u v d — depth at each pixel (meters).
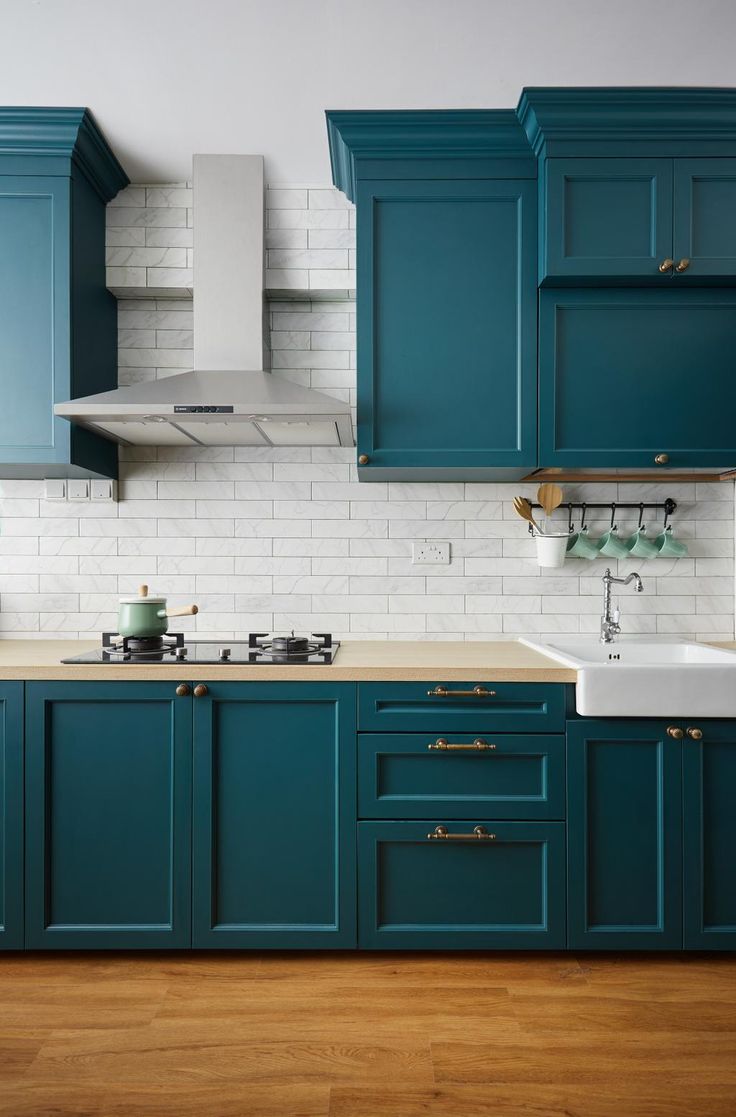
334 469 2.75
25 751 2.12
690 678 2.06
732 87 2.24
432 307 2.41
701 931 2.11
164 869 2.13
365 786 2.12
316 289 2.66
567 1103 1.59
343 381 2.76
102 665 2.12
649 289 2.41
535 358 2.41
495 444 2.41
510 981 2.06
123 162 2.58
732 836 2.12
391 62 2.13
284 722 2.13
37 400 2.37
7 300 2.38
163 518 2.76
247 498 2.76
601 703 2.07
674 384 2.41
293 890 2.13
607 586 2.63
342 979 2.06
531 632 2.75
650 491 2.76
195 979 2.06
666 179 2.31
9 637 2.74
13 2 1.89
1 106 2.28
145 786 2.13
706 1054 1.75
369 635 2.75
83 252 2.48
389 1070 1.69
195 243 2.52
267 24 1.98
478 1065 1.71
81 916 2.13
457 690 2.11
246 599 2.76
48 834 2.13
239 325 2.51
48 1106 1.57
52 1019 1.87
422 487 2.75
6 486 2.74
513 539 2.76
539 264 2.38
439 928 2.13
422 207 2.42
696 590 2.76
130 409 2.19
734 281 2.36
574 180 2.32
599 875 2.12
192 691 2.12
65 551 2.75
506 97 2.29
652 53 2.11
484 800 2.12
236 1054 1.74
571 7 1.92
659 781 2.11
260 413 2.18
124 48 2.07
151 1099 1.59
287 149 2.52
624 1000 1.97
